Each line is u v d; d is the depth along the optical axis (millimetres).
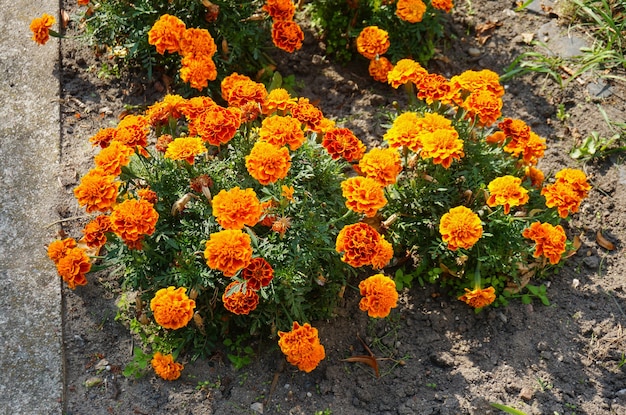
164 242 1525
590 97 1841
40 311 1557
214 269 1510
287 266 1491
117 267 1604
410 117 1571
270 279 1446
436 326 1601
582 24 1935
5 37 1825
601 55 1858
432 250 1610
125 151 1486
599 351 1581
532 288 1627
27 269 1592
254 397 1521
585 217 1712
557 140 1798
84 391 1512
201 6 1754
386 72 1811
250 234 1480
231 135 1501
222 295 1526
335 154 1526
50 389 1498
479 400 1528
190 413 1502
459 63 1896
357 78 1864
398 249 1636
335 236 1558
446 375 1555
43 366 1514
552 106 1836
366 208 1478
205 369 1540
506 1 1964
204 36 1674
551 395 1541
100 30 1794
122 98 1798
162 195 1526
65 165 1696
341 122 1800
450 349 1581
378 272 1643
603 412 1529
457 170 1622
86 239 1480
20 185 1669
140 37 1754
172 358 1510
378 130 1792
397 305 1619
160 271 1520
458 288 1628
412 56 1870
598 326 1604
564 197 1557
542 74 1876
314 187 1574
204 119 1503
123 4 1771
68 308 1574
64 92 1787
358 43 1793
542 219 1615
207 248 1426
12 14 1854
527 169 1668
